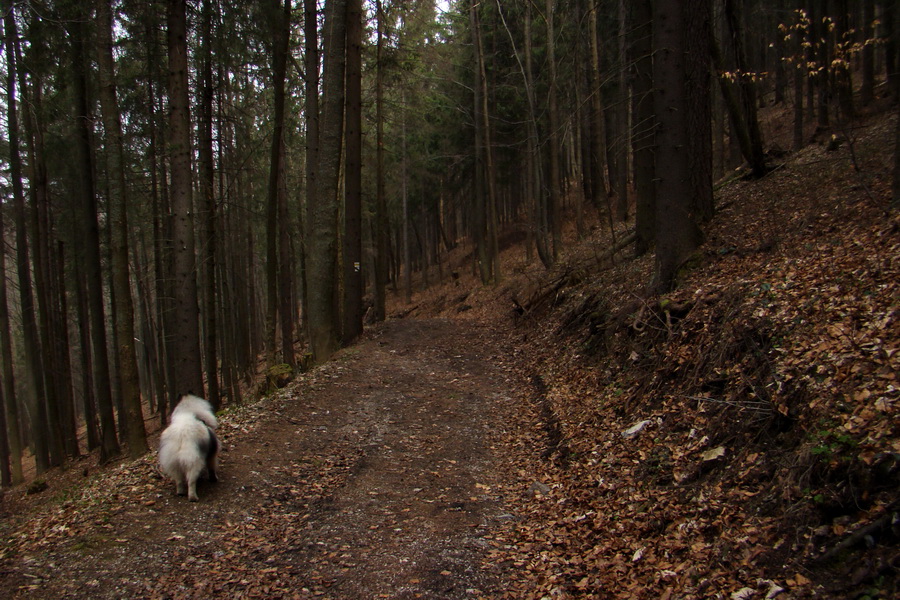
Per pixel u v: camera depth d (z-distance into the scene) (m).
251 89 19.41
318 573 4.90
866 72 16.05
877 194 8.60
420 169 30.61
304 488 6.95
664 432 6.38
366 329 20.05
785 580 3.53
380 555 5.22
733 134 18.91
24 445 32.25
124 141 13.59
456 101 26.25
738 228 10.12
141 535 5.66
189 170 10.80
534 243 29.38
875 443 3.84
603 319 11.04
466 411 10.28
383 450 8.34
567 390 9.85
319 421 9.70
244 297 22.50
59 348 19.17
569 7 22.83
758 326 6.30
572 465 6.97
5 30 12.80
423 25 23.69
